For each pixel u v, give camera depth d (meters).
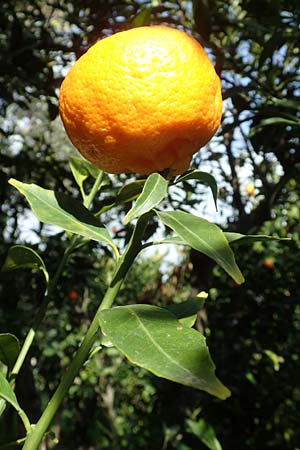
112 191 0.78
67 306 1.21
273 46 0.50
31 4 0.75
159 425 0.86
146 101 0.22
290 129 0.55
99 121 0.22
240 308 1.11
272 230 1.19
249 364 1.06
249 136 0.51
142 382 1.51
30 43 0.67
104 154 0.24
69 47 0.69
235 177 0.87
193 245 0.21
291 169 0.57
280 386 1.09
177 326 0.19
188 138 0.23
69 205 0.27
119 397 1.61
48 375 1.30
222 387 0.17
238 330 1.09
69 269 0.86
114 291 0.24
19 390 0.70
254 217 0.70
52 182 0.88
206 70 0.23
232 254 0.21
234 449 1.04
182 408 0.78
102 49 0.22
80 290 1.00
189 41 0.23
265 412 1.06
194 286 0.77
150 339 0.19
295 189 0.88
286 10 0.57
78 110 0.23
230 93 0.50
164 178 0.24
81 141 0.24
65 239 0.94
